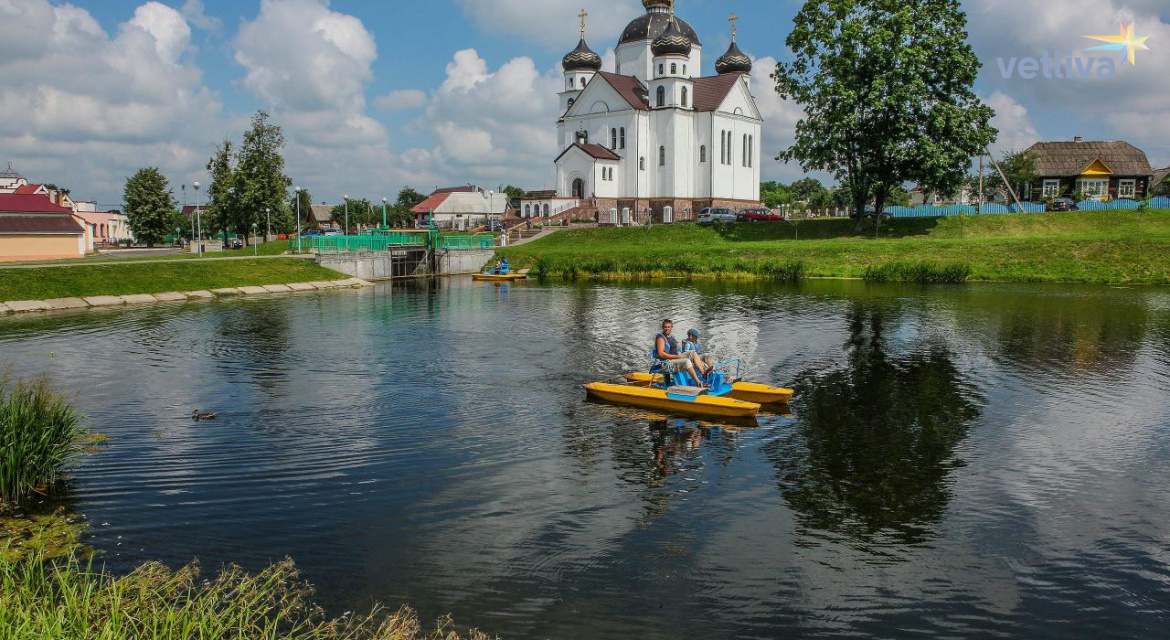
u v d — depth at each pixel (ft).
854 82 202.18
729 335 92.22
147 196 330.13
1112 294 132.16
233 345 86.74
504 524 36.55
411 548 33.96
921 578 31.58
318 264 178.29
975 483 42.11
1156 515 37.86
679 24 303.68
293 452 47.19
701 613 28.84
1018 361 75.15
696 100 285.23
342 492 40.52
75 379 68.49
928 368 72.23
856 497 40.19
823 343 86.12
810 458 46.37
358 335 94.12
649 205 282.97
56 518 37.11
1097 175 284.20
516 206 322.75
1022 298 127.13
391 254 201.36
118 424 53.52
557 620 28.30
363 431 51.78
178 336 93.97
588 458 46.29
